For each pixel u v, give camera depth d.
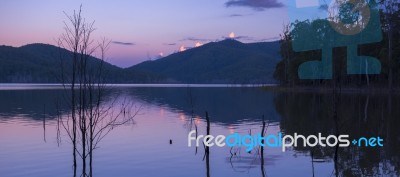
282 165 18.47
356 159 19.45
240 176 16.70
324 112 43.31
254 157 20.28
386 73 80.94
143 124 34.81
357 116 37.69
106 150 22.23
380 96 65.88
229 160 19.67
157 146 23.48
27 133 28.81
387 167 17.66
